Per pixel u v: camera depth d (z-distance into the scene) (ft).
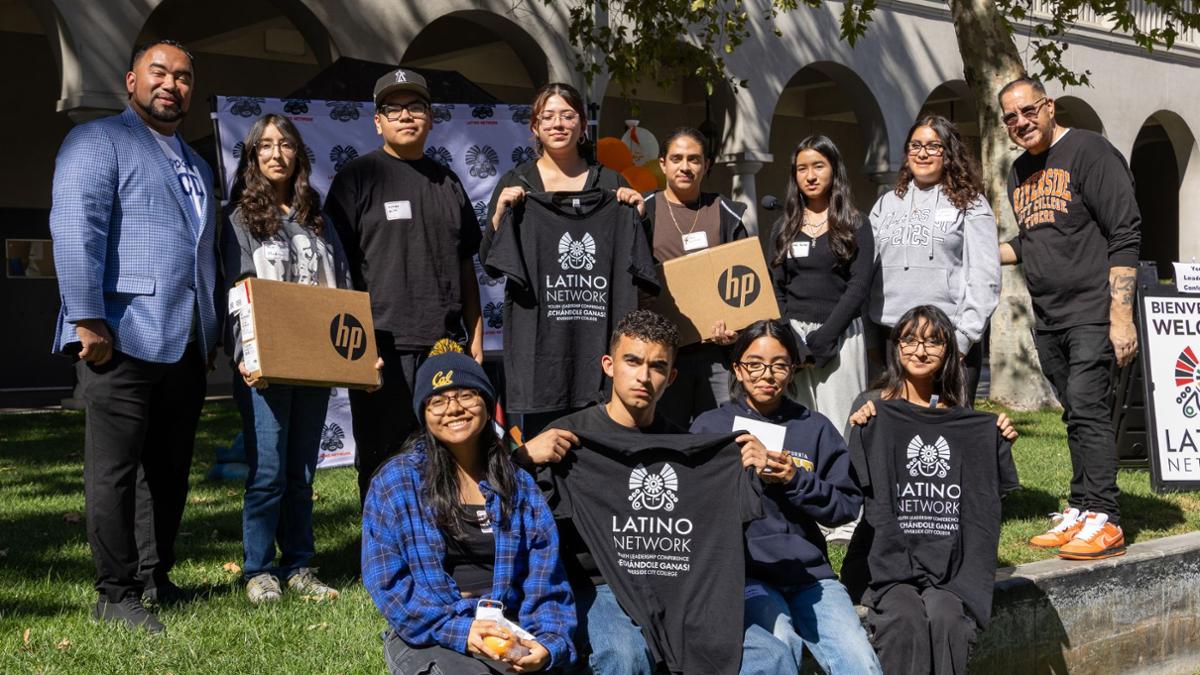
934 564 14.38
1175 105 67.56
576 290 15.88
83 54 35.86
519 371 15.89
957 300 18.07
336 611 15.31
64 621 14.71
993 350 42.09
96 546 14.58
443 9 42.75
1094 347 18.26
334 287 15.90
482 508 11.79
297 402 16.15
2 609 15.25
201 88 54.19
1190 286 22.71
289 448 16.29
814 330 17.94
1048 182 18.65
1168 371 21.94
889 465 14.53
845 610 13.32
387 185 16.55
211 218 15.51
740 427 14.33
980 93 39.24
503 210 15.81
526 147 27.94
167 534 15.84
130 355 14.42
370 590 11.46
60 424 37.04
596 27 46.55
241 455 26.25
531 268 15.83
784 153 73.77
